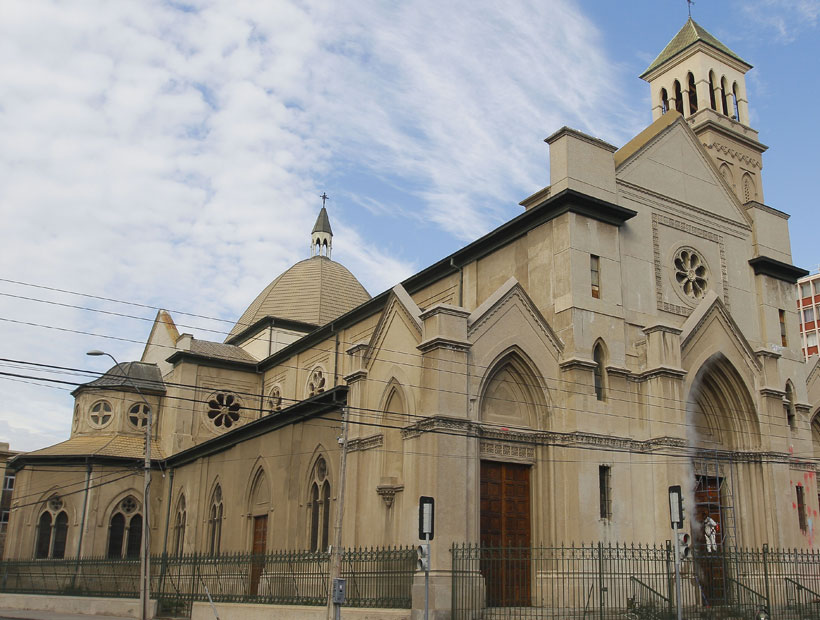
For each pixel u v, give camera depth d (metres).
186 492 50.66
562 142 33.94
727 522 34.88
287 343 60.38
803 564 33.31
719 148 44.66
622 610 27.03
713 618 28.06
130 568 41.50
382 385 32.31
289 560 30.95
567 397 31.09
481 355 29.88
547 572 29.38
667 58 47.25
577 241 32.72
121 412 55.56
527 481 30.80
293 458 39.38
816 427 44.19
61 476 51.78
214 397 56.09
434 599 25.67
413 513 28.25
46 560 46.59
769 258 40.31
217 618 30.95
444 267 38.94
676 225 37.53
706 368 35.75
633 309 34.31
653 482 31.48
